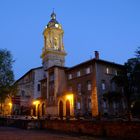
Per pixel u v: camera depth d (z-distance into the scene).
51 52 71.62
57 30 75.62
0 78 41.69
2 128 36.75
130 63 31.80
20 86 70.38
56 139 21.86
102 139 21.33
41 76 68.69
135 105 32.38
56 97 51.00
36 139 21.73
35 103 60.28
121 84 32.97
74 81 49.44
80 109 45.72
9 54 43.91
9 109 63.78
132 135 20.28
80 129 26.50
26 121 36.22
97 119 25.72
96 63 44.59
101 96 43.16
